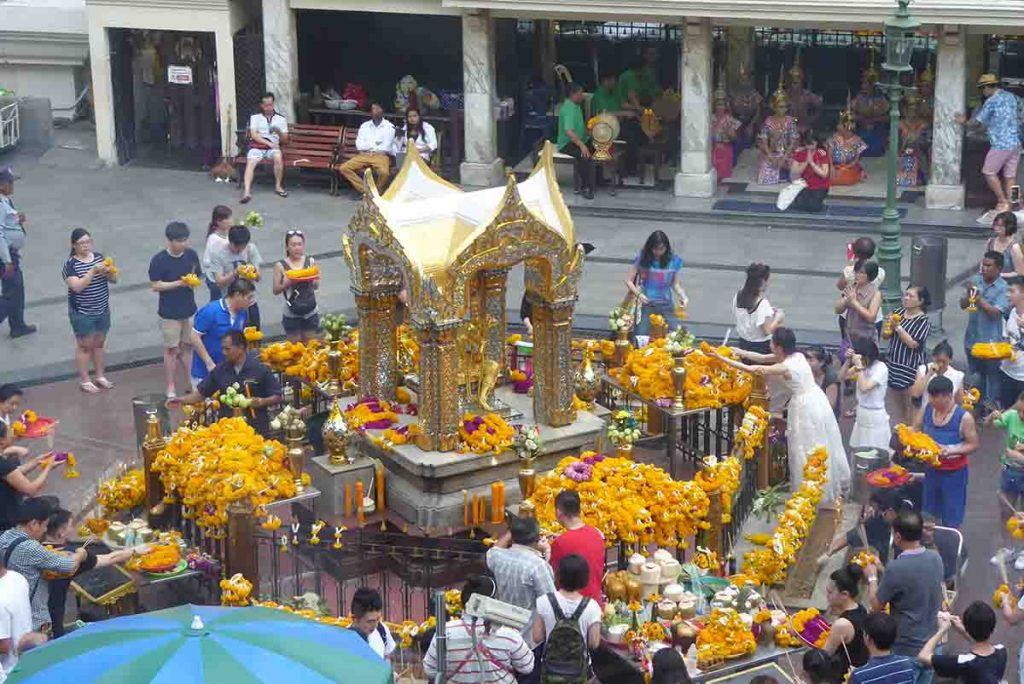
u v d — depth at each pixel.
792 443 14.96
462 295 13.95
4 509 13.56
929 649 11.64
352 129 26.28
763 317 16.75
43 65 29.17
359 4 25.83
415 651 12.68
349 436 14.41
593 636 11.05
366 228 14.38
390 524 14.45
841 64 28.70
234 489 13.15
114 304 21.28
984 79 23.72
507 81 28.00
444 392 14.09
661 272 17.98
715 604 12.55
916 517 12.05
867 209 24.72
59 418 17.83
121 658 8.84
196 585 13.82
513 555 11.48
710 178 25.30
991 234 23.61
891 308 19.48
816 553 14.18
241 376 15.02
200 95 27.44
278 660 8.91
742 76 27.97
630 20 24.95
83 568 12.41
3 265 19.84
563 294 14.46
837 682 11.16
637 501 13.27
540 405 14.83
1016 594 13.00
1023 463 14.38
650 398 15.64
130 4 26.44
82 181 26.59
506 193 13.90
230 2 26.27
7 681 8.87
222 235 18.41
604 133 25.06
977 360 17.45
